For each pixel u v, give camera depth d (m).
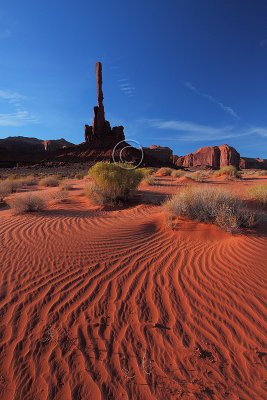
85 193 13.34
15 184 24.09
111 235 7.37
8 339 3.67
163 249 6.41
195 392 2.94
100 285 4.91
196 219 7.67
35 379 3.11
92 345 3.55
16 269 5.53
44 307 4.30
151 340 3.64
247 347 3.54
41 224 8.66
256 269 5.36
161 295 4.60
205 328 3.86
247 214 7.30
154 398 2.88
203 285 4.88
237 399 2.88
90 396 2.91
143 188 17.05
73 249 6.45
